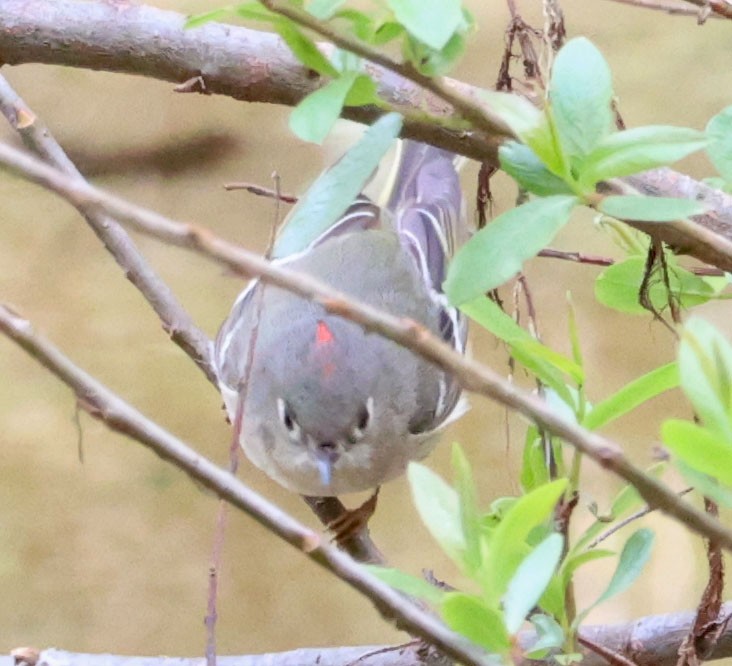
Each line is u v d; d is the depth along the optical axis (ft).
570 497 12.70
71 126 56.03
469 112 10.75
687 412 39.32
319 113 10.73
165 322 22.66
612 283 15.07
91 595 42.55
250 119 56.54
